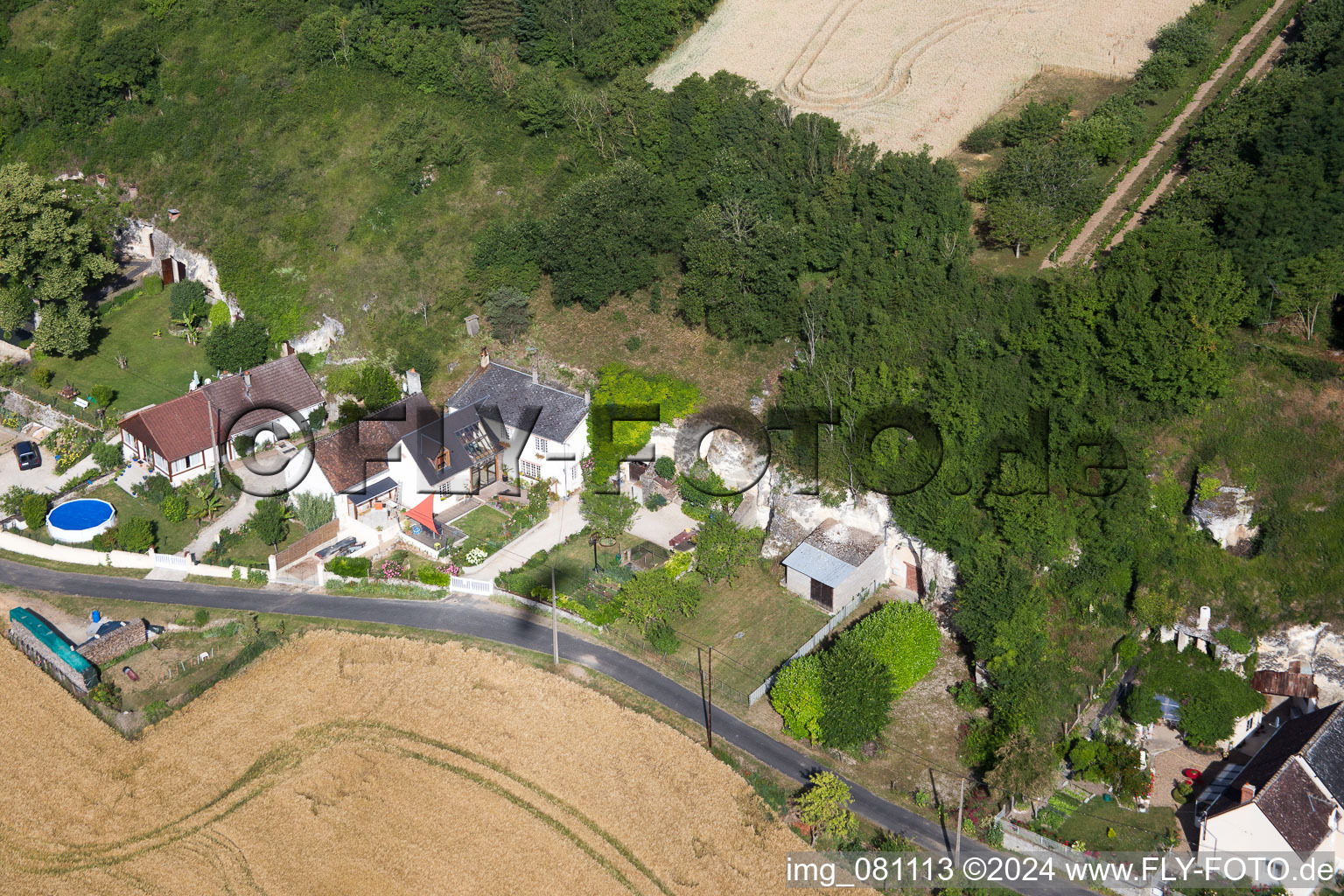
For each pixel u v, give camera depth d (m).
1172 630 71.69
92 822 68.06
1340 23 104.94
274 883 63.47
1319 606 69.50
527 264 104.81
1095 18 129.12
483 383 96.94
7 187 101.12
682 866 63.94
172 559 88.38
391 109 119.38
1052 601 74.56
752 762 71.06
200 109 121.75
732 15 139.25
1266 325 82.88
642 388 92.00
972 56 126.38
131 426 96.12
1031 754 65.88
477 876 63.53
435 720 74.00
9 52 131.38
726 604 83.62
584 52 128.62
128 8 133.25
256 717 74.88
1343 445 73.06
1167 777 68.25
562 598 82.94
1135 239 84.50
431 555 88.62
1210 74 112.50
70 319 105.38
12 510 94.06
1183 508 74.69
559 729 73.06
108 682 77.88
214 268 111.94
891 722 73.44
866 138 116.06
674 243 105.31
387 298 105.81
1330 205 83.56
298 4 129.25
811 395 84.44
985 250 98.31
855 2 138.75
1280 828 59.75
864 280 92.56
